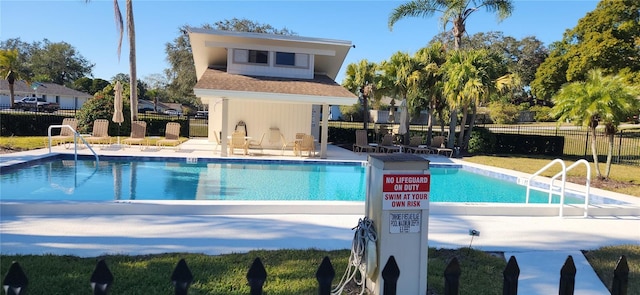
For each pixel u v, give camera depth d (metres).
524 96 54.06
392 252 3.48
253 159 14.34
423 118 43.44
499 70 18.62
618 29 23.41
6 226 5.49
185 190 10.30
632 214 7.99
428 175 3.50
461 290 3.93
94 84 73.31
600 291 4.23
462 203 7.83
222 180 11.88
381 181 3.46
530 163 16.47
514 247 5.55
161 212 6.54
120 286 3.62
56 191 9.38
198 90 13.55
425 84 19.58
